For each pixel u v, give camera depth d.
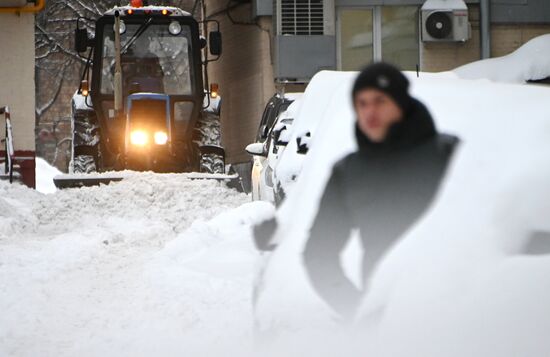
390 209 12.55
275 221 13.97
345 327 11.93
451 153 12.66
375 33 68.81
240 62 71.62
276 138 37.59
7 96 60.03
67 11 104.25
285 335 12.34
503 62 55.38
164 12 55.25
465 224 12.05
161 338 20.28
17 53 60.03
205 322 21.44
